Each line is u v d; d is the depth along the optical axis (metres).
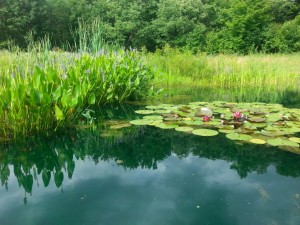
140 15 27.38
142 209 2.05
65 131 4.03
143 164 2.95
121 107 5.62
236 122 4.07
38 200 2.20
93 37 6.96
